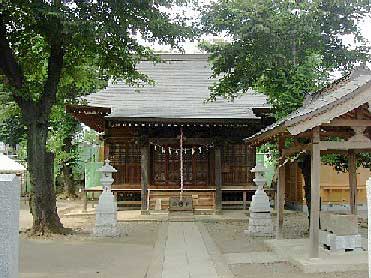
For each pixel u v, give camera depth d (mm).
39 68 16000
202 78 24406
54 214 13992
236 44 15773
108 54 14594
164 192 21078
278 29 14734
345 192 20375
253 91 23031
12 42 14703
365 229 14445
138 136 20516
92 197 25469
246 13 15047
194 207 20391
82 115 19859
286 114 13711
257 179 14078
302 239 12016
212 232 14727
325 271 8625
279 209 12117
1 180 4027
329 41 15664
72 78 16672
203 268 9156
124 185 21516
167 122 19594
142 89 22906
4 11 12656
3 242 3986
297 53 15023
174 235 13961
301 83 13812
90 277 8328
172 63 25344
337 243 9734
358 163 13727
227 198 22359
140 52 14508
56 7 12125
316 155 9047
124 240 12836
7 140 29078
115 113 19922
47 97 14125
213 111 20672
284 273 8641
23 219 17766
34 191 13781
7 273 3984
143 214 19297
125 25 12930
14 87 13844
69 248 11438
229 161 21766
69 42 13242
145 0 12891
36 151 13898
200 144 20859
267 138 11109
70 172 29094
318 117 8617
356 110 9180
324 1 15102
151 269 9039
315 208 9125
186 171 21812
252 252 10969
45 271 8812
